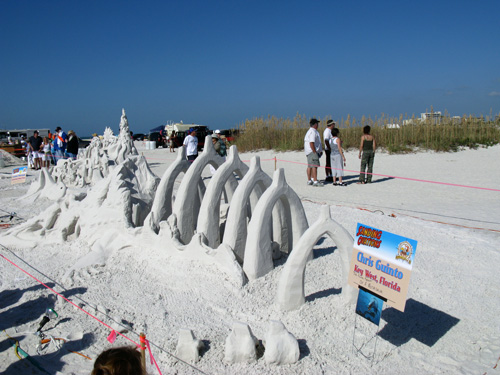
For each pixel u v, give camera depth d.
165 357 3.52
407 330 3.88
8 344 3.85
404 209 8.72
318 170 15.27
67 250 6.14
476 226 7.28
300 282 4.11
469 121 19.80
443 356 3.51
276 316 4.05
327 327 3.87
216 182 5.46
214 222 5.41
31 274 5.39
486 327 3.93
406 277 3.29
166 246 5.34
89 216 6.22
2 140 30.55
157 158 23.08
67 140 16.59
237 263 4.73
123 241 5.70
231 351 3.42
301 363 3.40
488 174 12.88
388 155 17.56
